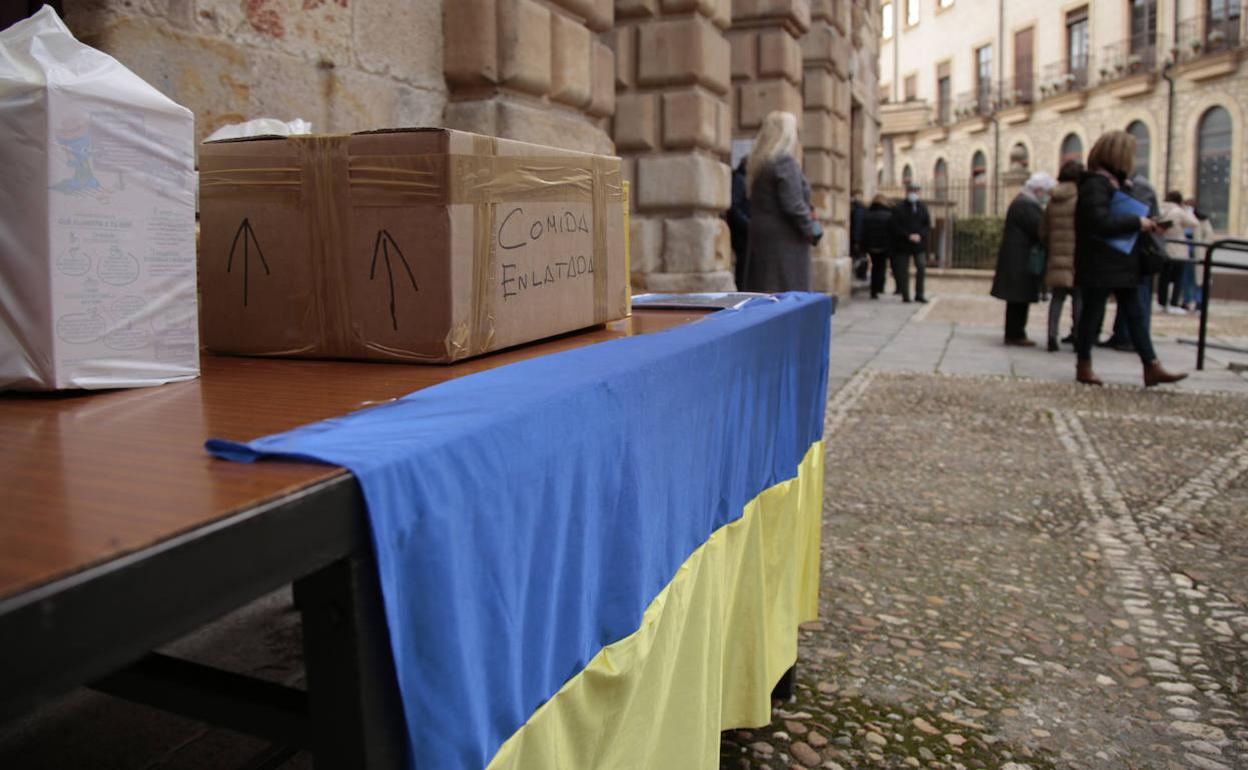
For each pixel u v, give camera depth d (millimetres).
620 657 1126
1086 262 6508
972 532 3494
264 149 1214
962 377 7051
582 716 1056
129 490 584
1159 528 3533
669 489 1278
